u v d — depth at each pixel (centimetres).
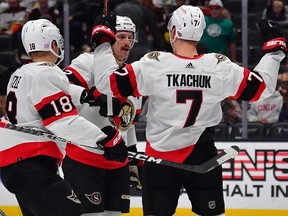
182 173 731
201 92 713
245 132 1134
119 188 814
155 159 720
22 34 742
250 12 1379
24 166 718
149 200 738
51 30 736
